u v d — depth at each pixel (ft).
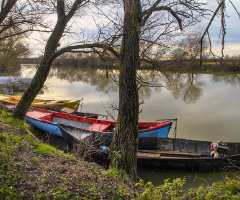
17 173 15.97
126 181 17.89
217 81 106.01
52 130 39.32
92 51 22.16
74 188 15.96
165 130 38.58
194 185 27.02
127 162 19.85
